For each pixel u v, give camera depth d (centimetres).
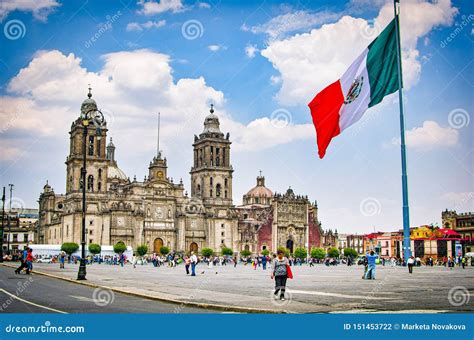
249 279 5459
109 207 18850
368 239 19488
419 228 13938
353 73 3503
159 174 19938
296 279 5269
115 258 14462
